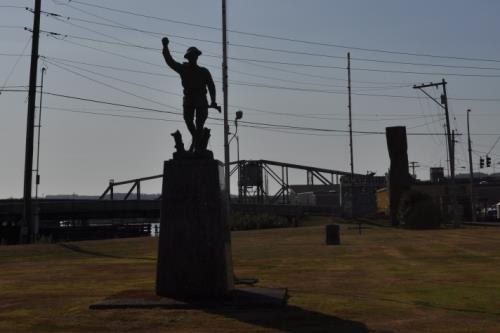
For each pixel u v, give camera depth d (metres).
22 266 25.75
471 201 92.56
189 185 13.86
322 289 16.20
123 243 38.66
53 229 70.06
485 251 30.64
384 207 93.12
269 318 11.88
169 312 12.38
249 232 54.62
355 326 11.18
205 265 13.62
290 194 175.12
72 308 13.09
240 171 118.75
